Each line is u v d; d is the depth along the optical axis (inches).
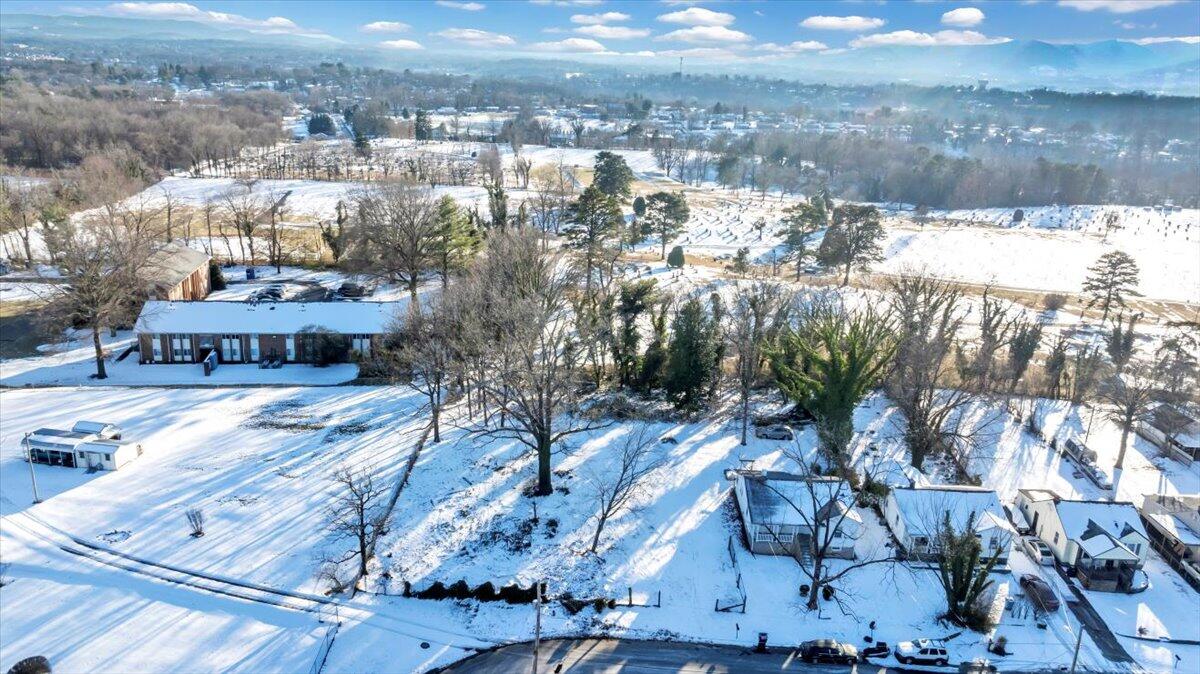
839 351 2071.9
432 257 3127.5
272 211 4101.9
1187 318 4084.6
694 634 1571.1
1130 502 2000.5
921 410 2213.3
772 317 2962.6
